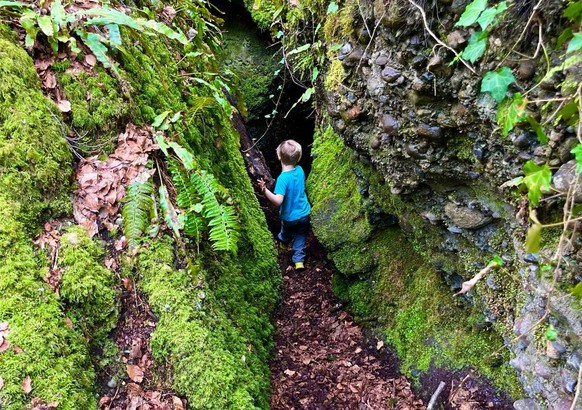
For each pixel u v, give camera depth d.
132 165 2.72
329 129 5.17
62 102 2.69
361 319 3.98
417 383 3.28
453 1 1.95
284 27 4.31
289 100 6.54
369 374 3.52
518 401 2.43
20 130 2.44
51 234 2.42
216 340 2.52
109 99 2.79
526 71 1.78
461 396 2.95
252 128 6.46
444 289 3.38
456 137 2.36
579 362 1.85
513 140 1.95
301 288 4.57
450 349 3.18
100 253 2.49
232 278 3.27
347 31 2.72
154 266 2.55
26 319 2.12
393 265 3.89
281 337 3.91
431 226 3.00
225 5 6.85
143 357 2.40
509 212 2.28
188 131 3.36
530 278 2.13
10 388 1.96
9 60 2.52
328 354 3.74
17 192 2.36
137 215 2.57
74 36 2.87
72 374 2.11
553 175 1.83
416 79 2.25
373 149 2.92
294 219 4.72
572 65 1.60
